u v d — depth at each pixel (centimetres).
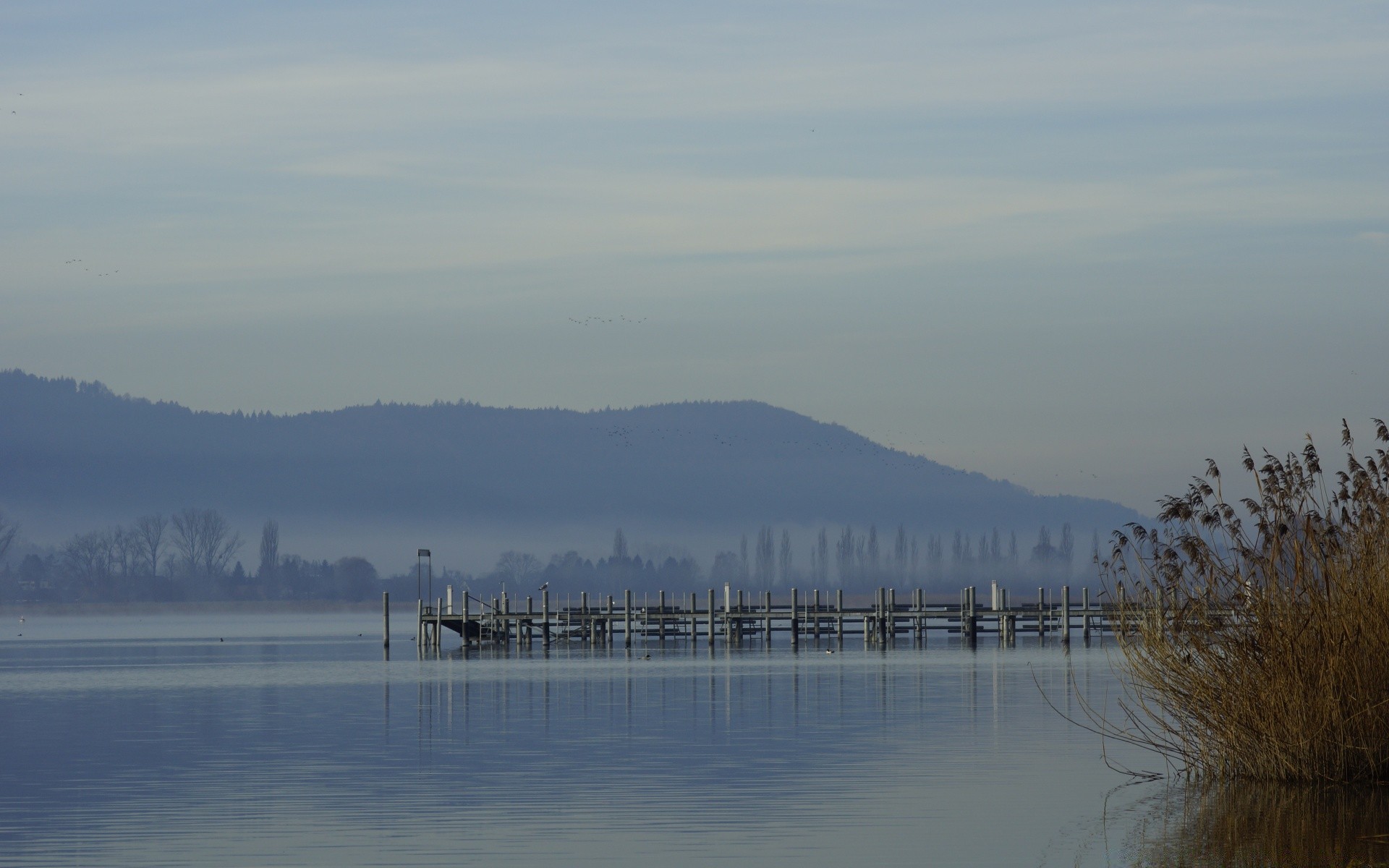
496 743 4425
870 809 3188
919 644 10675
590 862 2708
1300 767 3134
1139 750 4088
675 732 4653
